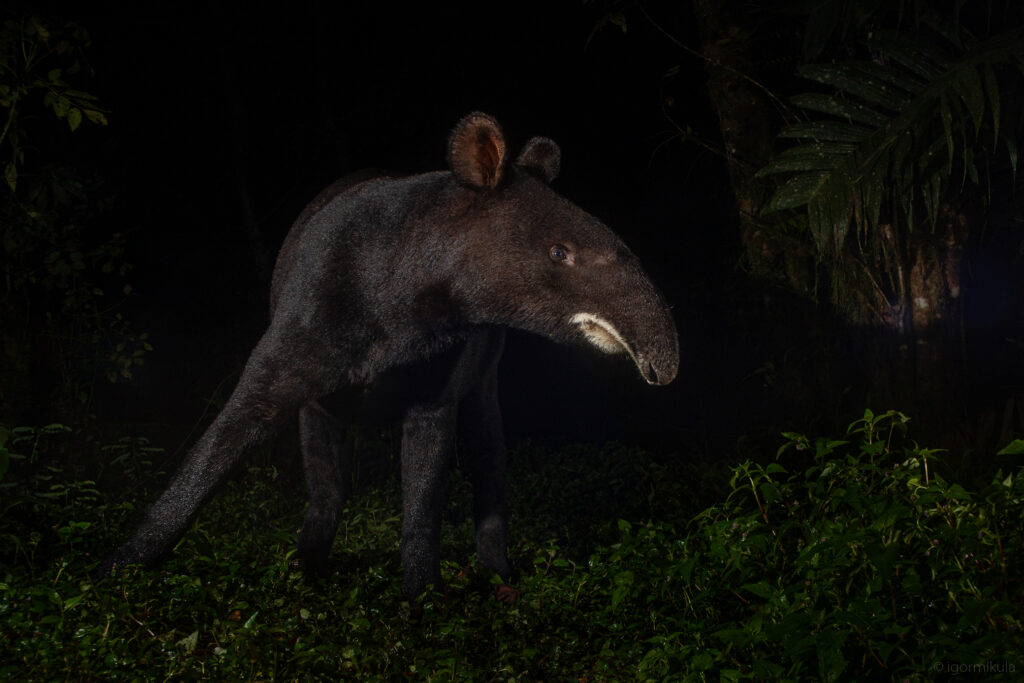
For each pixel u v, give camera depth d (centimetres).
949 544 346
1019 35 551
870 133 568
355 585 479
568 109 1091
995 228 746
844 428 710
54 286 770
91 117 601
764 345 856
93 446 769
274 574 454
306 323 452
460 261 440
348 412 486
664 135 1030
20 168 750
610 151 1083
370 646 380
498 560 558
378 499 712
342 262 454
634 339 420
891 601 336
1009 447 351
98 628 370
